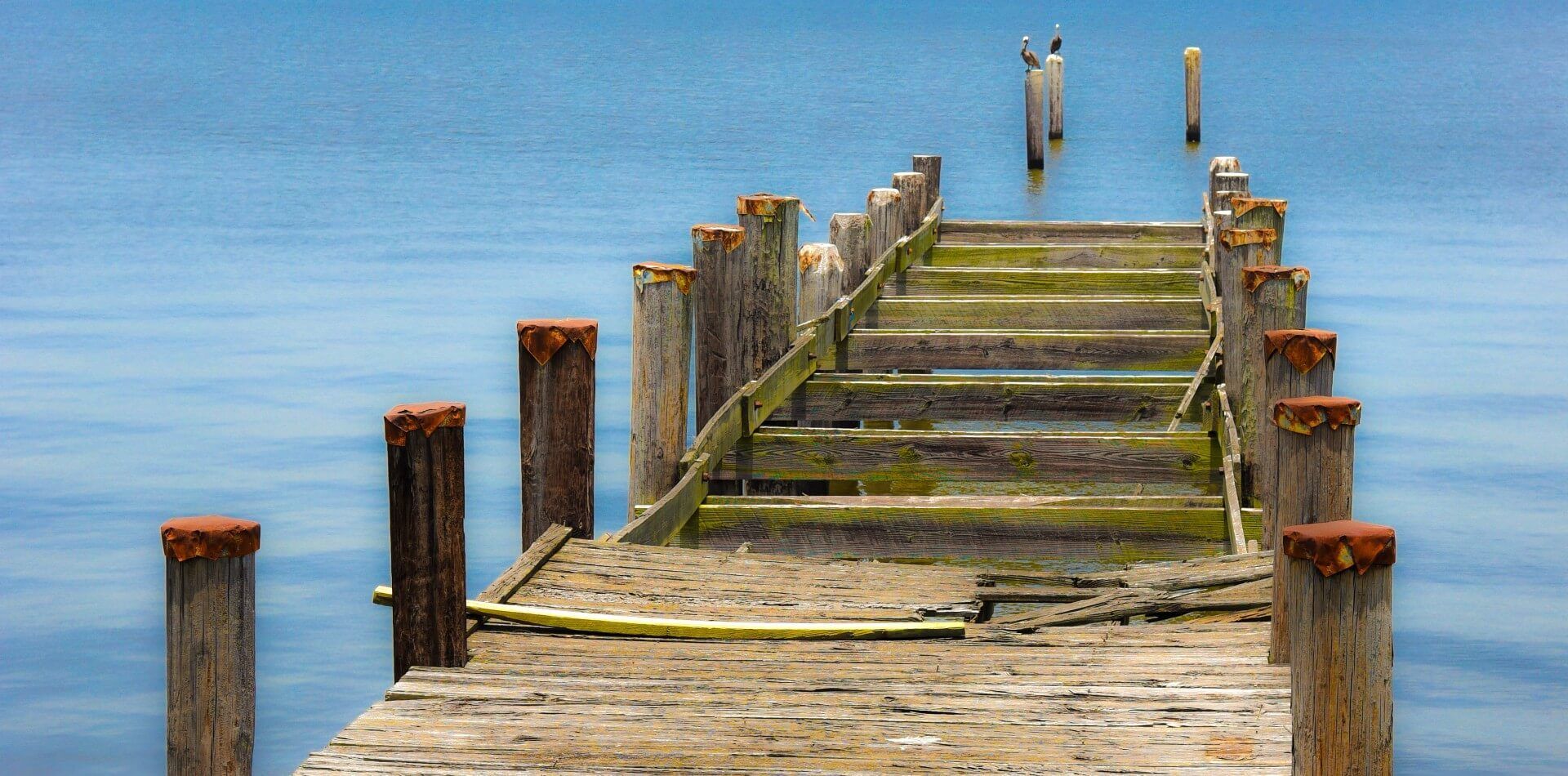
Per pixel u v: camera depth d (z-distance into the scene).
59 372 20.16
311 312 23.47
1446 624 12.13
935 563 10.87
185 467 16.27
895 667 6.78
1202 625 7.38
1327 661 4.71
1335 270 26.23
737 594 7.87
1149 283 16.27
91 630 12.22
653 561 8.28
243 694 5.29
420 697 6.40
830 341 13.77
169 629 5.21
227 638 5.23
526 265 26.23
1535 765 9.80
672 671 6.75
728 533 9.78
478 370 20.28
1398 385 19.56
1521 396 18.97
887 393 12.77
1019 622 7.56
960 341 14.20
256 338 21.94
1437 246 28.14
